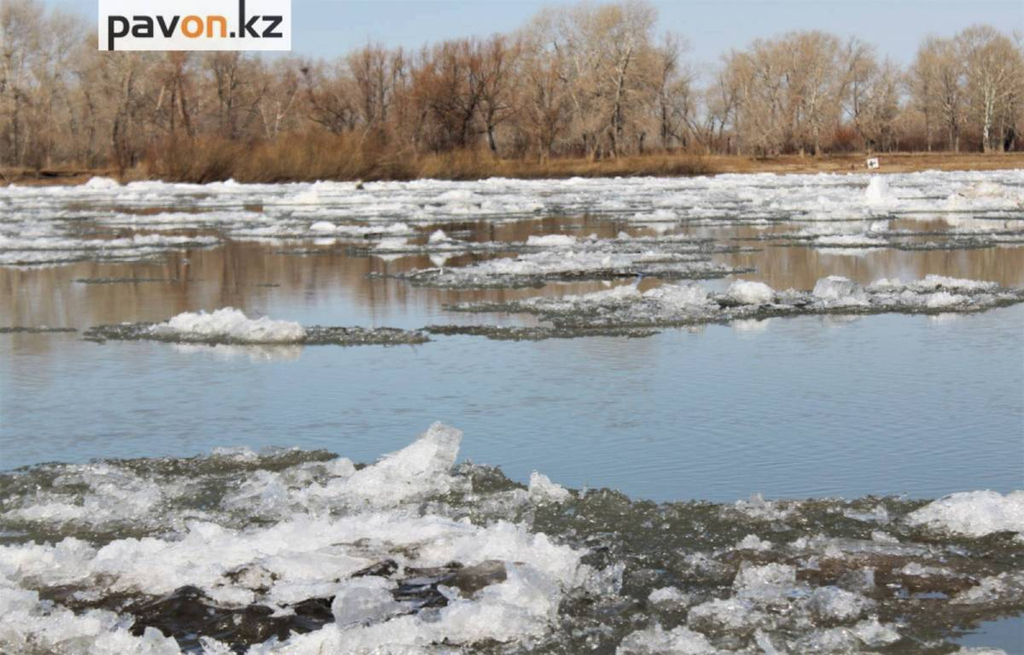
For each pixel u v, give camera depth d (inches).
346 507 224.8
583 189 1710.1
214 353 395.5
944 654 159.9
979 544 198.7
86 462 263.1
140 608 177.8
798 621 170.6
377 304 519.8
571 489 233.8
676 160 2361.0
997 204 1191.6
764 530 207.5
